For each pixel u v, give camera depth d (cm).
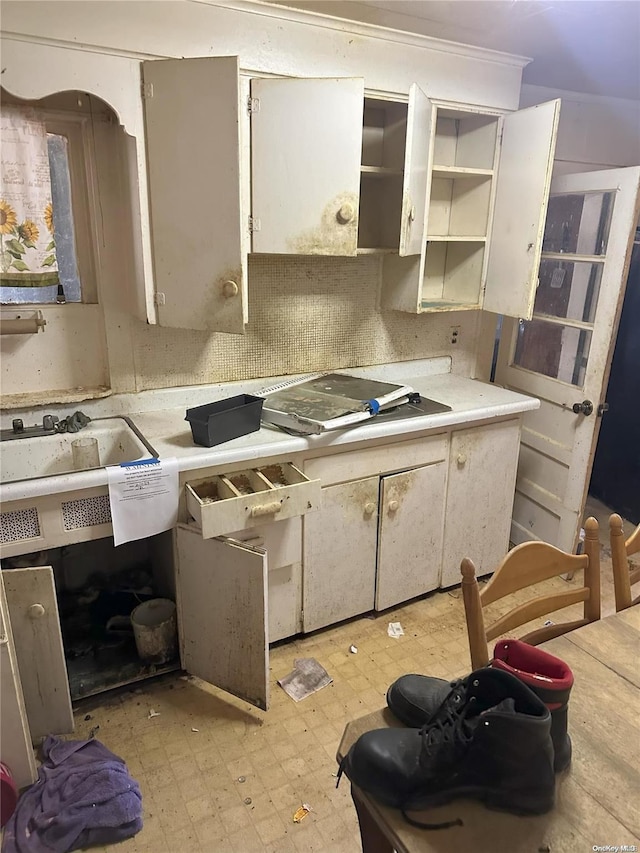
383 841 96
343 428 206
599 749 95
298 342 245
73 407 209
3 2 157
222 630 188
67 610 223
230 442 193
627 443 334
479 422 241
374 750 87
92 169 193
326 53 203
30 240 186
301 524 208
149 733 184
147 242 191
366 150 238
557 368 272
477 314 289
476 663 119
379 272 255
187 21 179
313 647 224
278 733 185
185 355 223
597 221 245
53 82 168
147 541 240
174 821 156
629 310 324
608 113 314
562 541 272
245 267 184
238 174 174
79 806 151
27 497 161
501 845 79
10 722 153
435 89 227
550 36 226
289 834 153
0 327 190
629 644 120
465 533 254
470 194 261
